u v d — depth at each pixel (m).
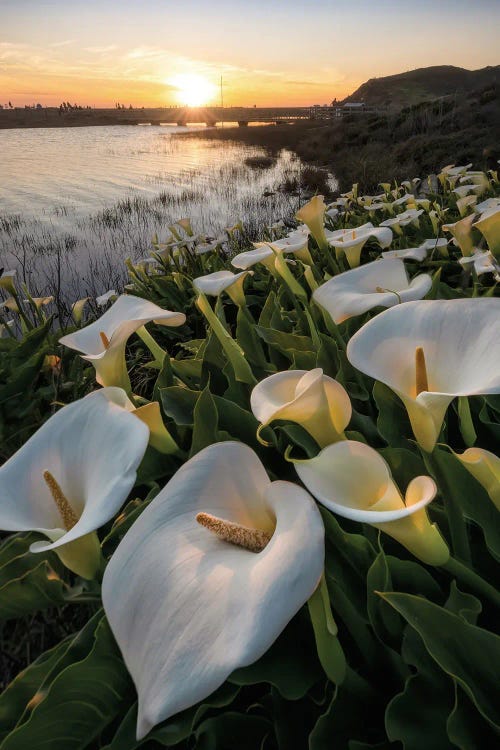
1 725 1.81
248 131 90.06
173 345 5.85
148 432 1.58
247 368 2.88
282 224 8.52
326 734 1.52
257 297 5.79
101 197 28.72
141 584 1.21
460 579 1.66
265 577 1.05
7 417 3.80
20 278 13.19
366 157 31.38
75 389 4.16
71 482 1.78
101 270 13.60
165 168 43.00
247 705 1.83
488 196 7.15
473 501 1.82
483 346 1.58
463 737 1.35
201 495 1.44
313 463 1.37
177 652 1.04
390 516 1.14
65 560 1.75
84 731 1.71
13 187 33.34
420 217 6.87
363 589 1.83
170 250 7.55
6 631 2.69
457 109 36.12
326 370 3.19
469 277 4.33
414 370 1.68
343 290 2.47
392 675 1.67
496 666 1.43
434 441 1.62
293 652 1.68
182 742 1.76
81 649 1.89
